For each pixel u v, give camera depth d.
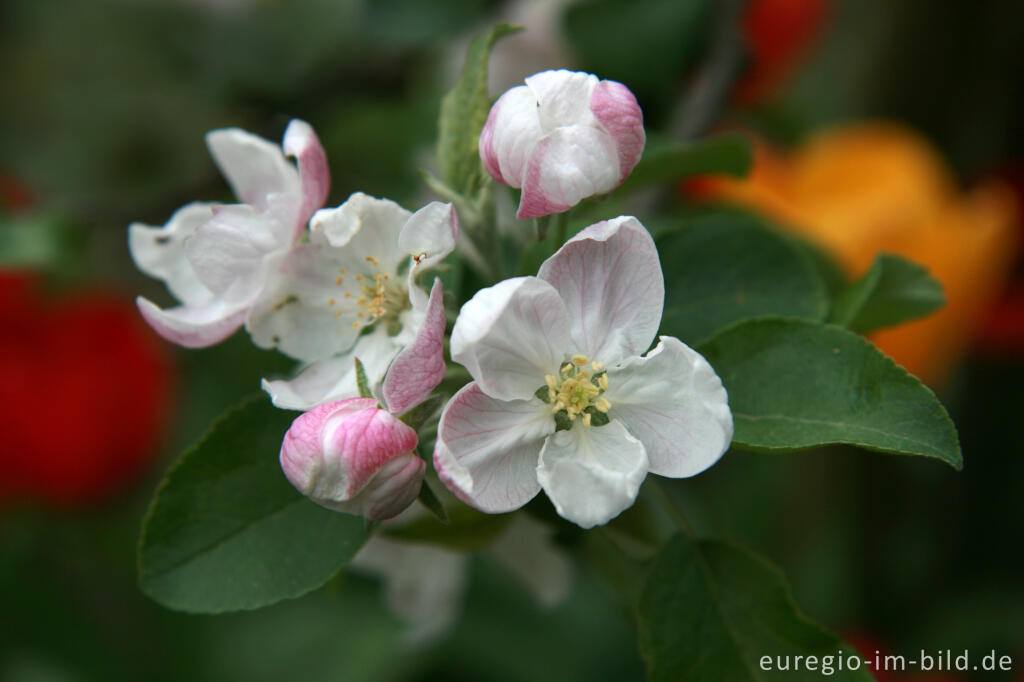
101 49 0.59
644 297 0.44
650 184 0.50
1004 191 0.61
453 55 0.58
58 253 0.53
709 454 0.43
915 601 0.60
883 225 0.57
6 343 0.54
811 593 0.60
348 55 0.58
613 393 0.44
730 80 0.55
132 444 0.55
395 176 0.58
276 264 0.45
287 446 0.43
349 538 0.45
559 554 0.50
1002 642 0.59
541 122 0.43
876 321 0.48
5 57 0.59
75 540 0.57
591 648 0.58
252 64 0.58
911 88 0.67
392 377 0.43
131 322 0.55
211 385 0.57
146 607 0.57
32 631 0.57
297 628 0.57
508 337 0.44
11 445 0.54
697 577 0.45
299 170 0.45
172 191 0.55
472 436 0.44
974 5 0.64
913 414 0.43
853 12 0.68
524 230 0.50
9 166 0.59
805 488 0.60
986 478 0.62
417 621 0.52
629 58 0.56
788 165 0.60
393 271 0.45
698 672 0.45
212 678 0.57
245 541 0.45
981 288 0.57
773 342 0.44
